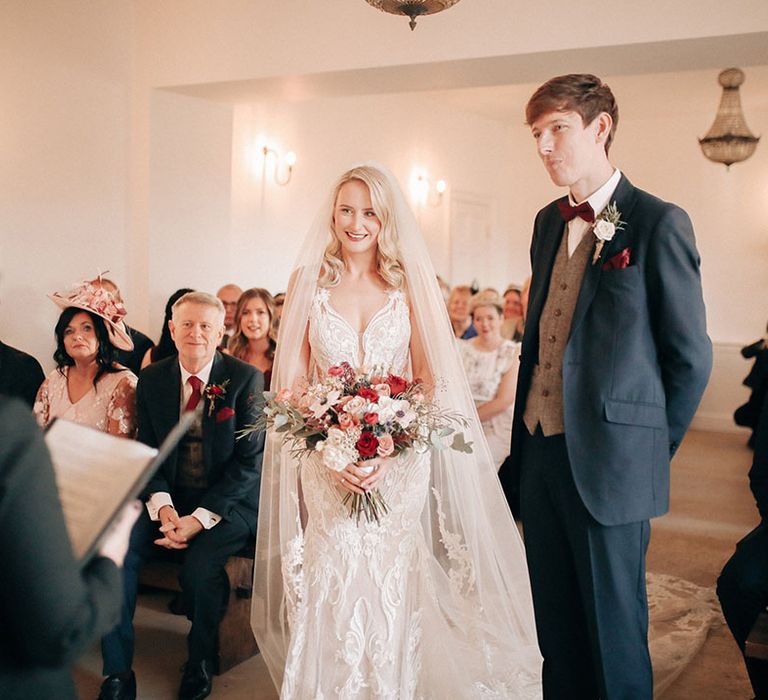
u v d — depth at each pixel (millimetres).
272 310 5250
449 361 3152
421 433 2902
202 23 6254
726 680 3520
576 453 2518
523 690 3115
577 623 2693
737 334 11008
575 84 2539
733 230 10953
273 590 3232
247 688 3457
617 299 2512
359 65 5734
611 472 2486
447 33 5457
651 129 11305
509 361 5734
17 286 5898
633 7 4945
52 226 6094
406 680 2994
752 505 6684
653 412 2523
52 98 6020
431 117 10664
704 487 7363
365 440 2809
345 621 2932
